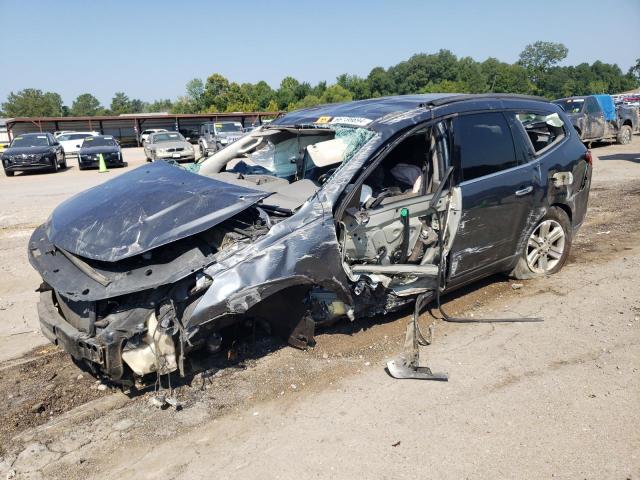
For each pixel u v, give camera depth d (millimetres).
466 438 2971
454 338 4211
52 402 3521
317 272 3535
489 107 4656
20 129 47562
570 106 18531
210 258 3250
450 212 4230
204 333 3246
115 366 3113
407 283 4262
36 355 4223
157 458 2926
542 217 5070
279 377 3697
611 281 5215
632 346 3914
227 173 5070
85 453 2992
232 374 3750
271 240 3396
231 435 3102
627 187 10359
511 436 2967
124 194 3793
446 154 4215
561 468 2695
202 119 52469
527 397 3344
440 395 3418
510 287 5199
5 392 3654
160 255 3305
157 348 3160
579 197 5465
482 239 4504
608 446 2840
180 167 4586
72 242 3461
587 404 3230
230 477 2744
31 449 3037
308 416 3250
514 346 4027
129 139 48906
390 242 4062
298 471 2762
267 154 5277
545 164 4973
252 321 3809
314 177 4598
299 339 3760
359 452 2891
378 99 4809
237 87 84188
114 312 3156
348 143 3979
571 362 3748
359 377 3678
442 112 4262
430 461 2791
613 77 114875
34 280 6137
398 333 4293
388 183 4445
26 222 9492
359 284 3832
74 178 18047
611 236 6883
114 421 3283
